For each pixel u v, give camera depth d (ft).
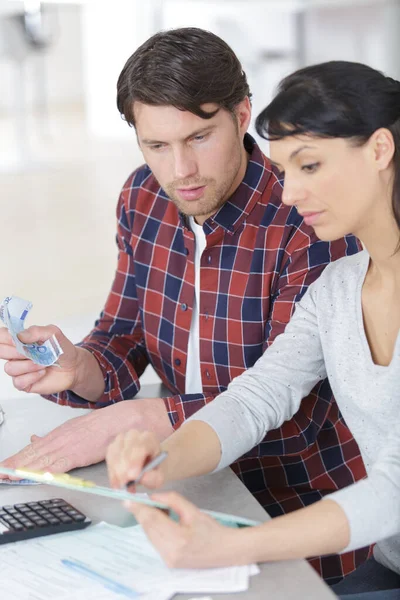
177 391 6.88
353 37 27.94
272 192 6.24
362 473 6.36
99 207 23.07
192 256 6.52
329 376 5.16
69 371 6.15
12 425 5.93
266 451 5.98
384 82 4.30
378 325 4.92
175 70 5.39
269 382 5.25
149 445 4.33
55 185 26.21
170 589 3.71
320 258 6.05
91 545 4.12
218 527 3.91
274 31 29.01
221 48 5.62
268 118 4.33
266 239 6.22
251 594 3.70
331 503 4.07
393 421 4.78
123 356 6.91
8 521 4.25
